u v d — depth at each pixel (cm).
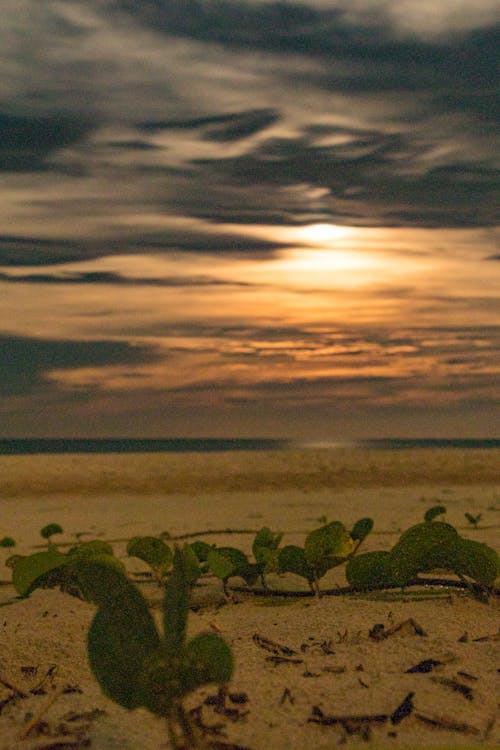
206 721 178
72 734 172
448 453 2177
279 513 901
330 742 164
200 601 375
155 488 1306
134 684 144
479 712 183
